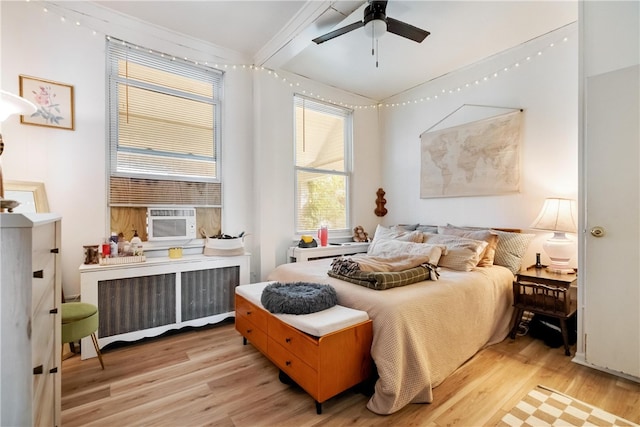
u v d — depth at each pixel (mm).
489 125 3219
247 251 3404
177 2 2459
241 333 2375
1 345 833
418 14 2531
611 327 1954
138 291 2467
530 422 1523
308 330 1623
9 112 1464
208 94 3225
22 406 854
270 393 1796
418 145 3977
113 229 2662
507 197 3104
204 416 1592
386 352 1646
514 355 2234
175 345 2447
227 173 3283
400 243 2887
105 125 2615
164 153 2961
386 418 1572
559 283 2297
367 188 4402
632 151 1860
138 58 2820
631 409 1621
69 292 2441
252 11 2568
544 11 2498
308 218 3912
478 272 2490
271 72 3418
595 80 1995
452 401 1702
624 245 1898
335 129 4188
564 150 2723
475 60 3322
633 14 1913
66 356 2229
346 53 3184
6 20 2217
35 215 1013
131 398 1740
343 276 2258
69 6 2439
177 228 2928
